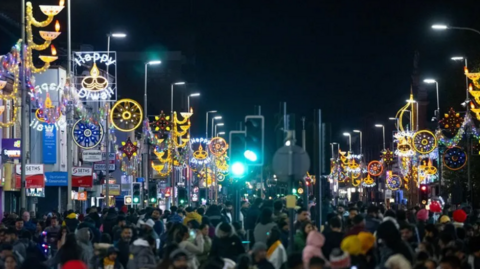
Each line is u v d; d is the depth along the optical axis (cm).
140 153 7462
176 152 7262
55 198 5409
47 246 2562
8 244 1769
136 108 5003
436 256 1738
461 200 4875
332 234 1675
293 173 1666
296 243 1850
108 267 1788
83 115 4338
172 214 3038
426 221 2600
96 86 4041
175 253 1335
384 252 1440
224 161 9444
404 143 7794
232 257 1766
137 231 2178
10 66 3180
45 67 3262
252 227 2583
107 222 2677
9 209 4894
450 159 5094
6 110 4638
